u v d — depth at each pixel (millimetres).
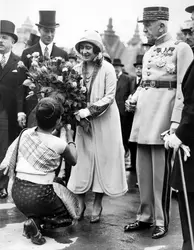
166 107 4082
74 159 3969
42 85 4266
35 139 3854
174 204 5309
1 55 5699
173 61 4062
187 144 3117
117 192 4480
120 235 4137
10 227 4250
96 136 4480
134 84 7656
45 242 3889
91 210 4945
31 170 3822
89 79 4488
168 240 4031
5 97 5613
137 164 4320
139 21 4230
